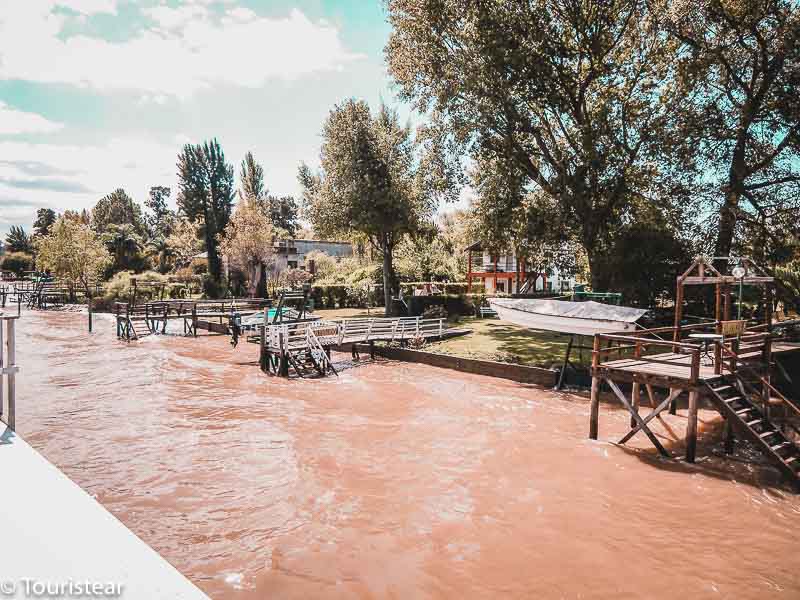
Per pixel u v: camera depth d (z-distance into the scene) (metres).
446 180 25.91
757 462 9.90
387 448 10.61
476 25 22.12
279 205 90.56
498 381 17.08
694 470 9.49
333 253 53.22
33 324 34.41
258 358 21.98
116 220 98.25
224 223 53.78
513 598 5.71
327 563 6.36
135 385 16.56
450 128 24.11
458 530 7.22
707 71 19.67
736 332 10.73
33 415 12.98
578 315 16.73
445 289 38.16
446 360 19.31
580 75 23.94
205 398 14.86
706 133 19.30
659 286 22.75
